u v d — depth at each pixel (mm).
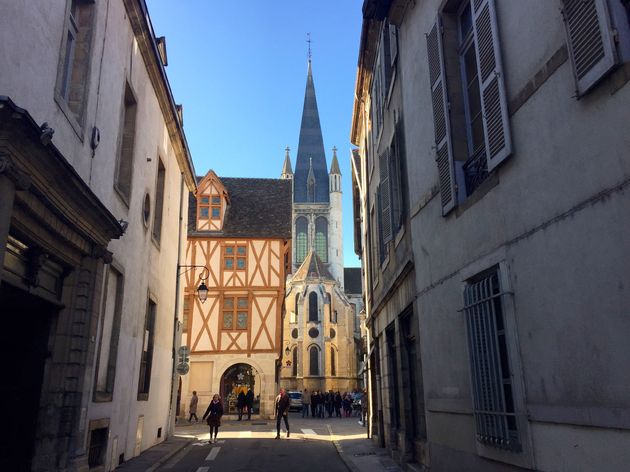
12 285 5930
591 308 3562
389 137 10398
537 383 4211
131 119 10367
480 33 5324
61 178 6004
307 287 62812
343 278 82062
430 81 7016
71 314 7457
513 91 4680
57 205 6238
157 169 12648
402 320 9789
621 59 3250
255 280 26516
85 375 7523
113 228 7980
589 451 3566
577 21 3637
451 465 6266
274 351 25594
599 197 3490
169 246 14672
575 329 3736
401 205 9117
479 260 5383
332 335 62281
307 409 32281
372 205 13922
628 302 3213
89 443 8055
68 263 7305
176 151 15258
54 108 6398
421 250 7652
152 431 12875
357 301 74188
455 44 6613
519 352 4500
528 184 4426
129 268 10234
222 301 26141
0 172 4902
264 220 28141
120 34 9133
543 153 4188
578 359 3693
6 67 5250
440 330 6715
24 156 5199
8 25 5258
